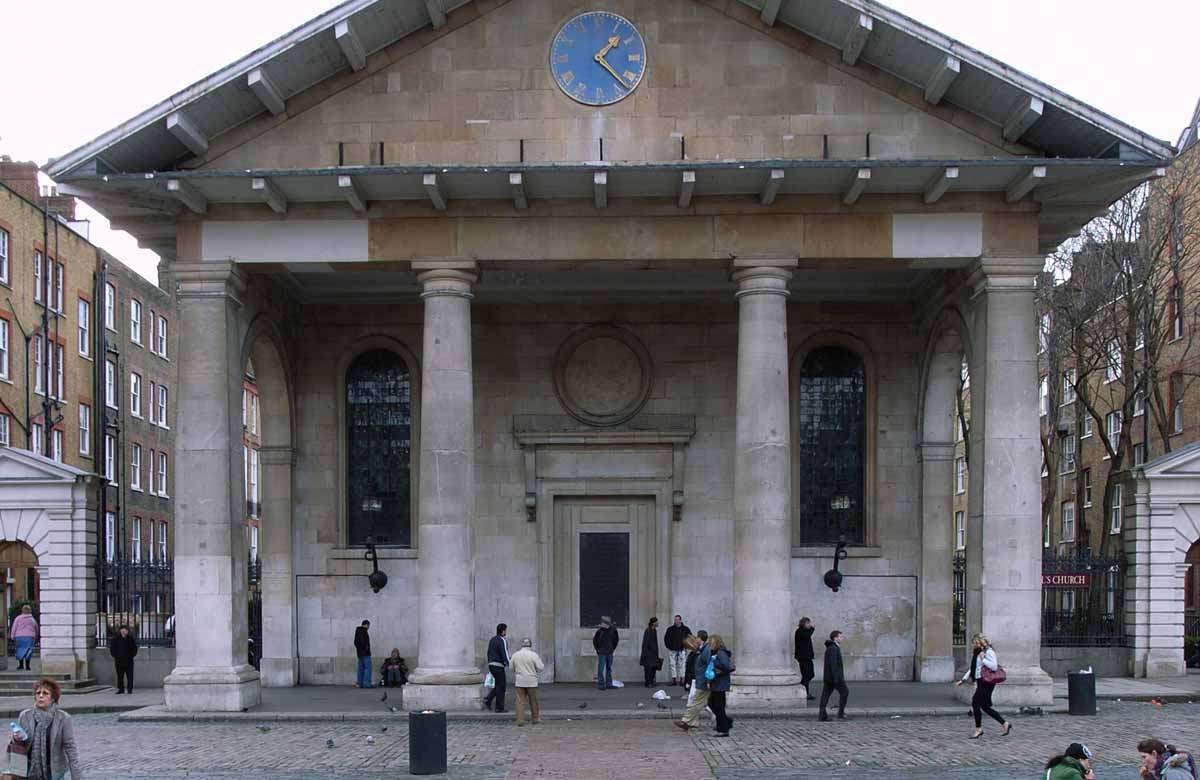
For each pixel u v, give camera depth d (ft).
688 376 105.60
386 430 107.14
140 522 204.03
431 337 85.61
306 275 98.58
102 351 185.06
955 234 85.40
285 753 68.03
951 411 103.30
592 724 79.05
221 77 80.59
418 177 81.61
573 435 104.27
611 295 104.58
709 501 104.73
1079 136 81.97
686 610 103.76
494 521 104.88
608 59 85.05
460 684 83.15
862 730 75.25
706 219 85.71
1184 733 73.05
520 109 84.99
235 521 86.58
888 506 104.32
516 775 60.08
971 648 86.79
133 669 105.60
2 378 157.28
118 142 80.89
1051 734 72.79
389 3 81.61
